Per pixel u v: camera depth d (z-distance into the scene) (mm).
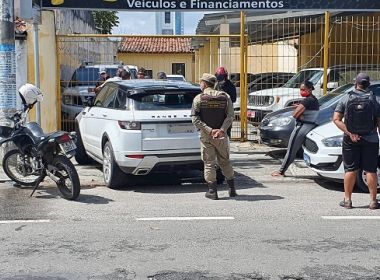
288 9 12445
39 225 6852
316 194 8656
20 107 10141
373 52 14695
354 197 8406
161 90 8812
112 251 5824
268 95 14859
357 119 7465
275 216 7262
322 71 14797
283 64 18500
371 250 5855
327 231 6570
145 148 8445
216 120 8094
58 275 5148
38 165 8406
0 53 9891
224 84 10906
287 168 10078
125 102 8758
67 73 15672
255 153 12492
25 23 11344
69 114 14375
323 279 5031
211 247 5945
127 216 7277
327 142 8727
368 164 7629
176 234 6441
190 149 8625
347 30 15000
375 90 10383
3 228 6723
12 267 5363
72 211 7551
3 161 8969
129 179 9523
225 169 8391
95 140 9656
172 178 9930
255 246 5980
